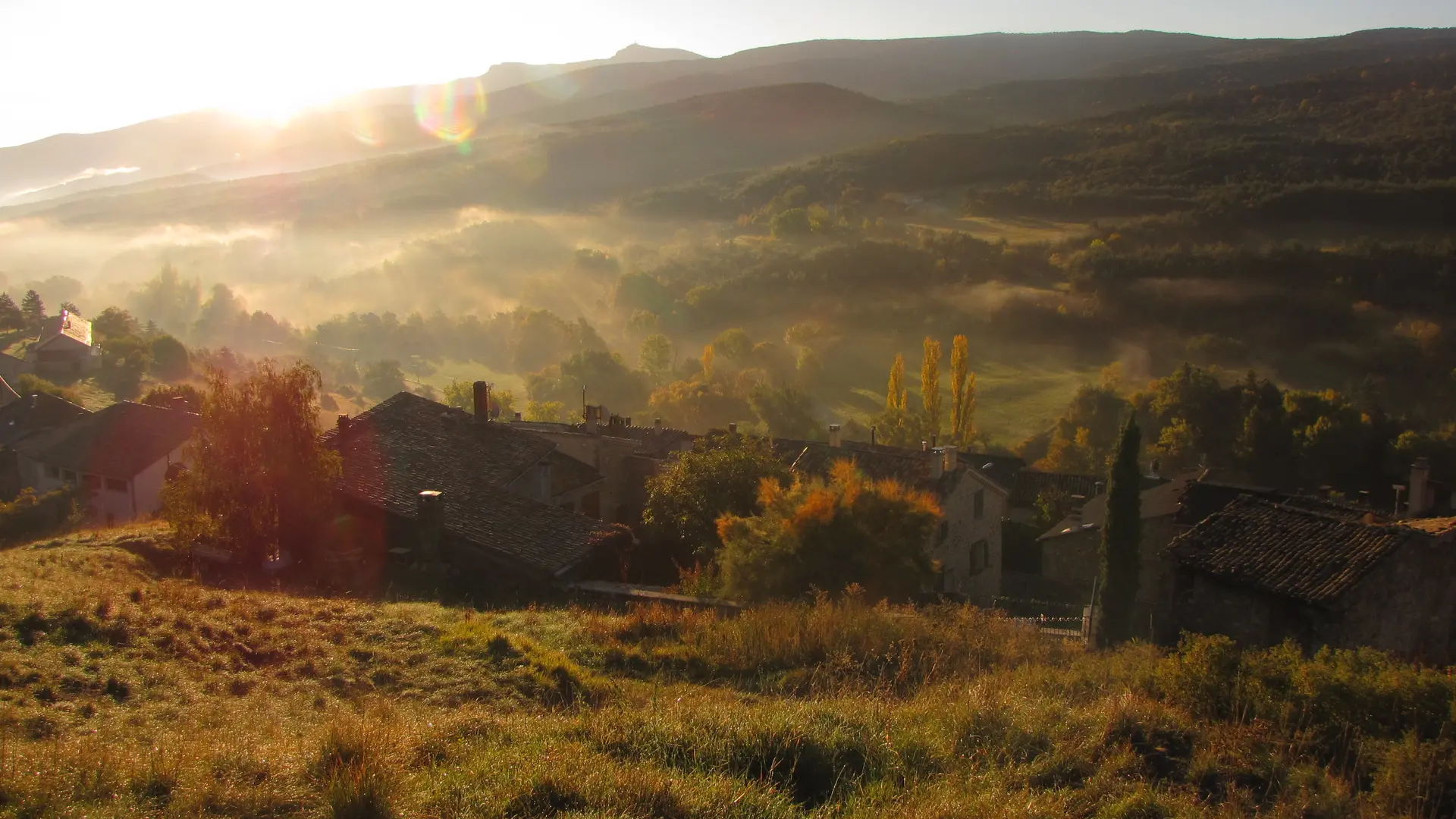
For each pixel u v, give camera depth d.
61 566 16.59
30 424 53.78
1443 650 19.44
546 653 13.52
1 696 9.69
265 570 20.08
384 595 18.97
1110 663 12.80
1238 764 8.88
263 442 20.36
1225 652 11.16
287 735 9.25
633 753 8.91
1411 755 8.66
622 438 36.09
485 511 23.11
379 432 26.83
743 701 11.98
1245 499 21.83
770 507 22.42
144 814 6.90
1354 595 18.11
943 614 16.48
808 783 8.68
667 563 26.19
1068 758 8.93
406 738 8.84
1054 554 36.94
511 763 8.14
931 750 9.20
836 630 14.62
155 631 12.47
